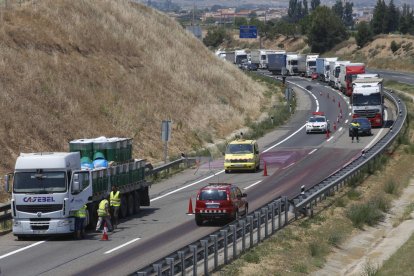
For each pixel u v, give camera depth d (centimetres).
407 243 6525
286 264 5347
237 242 5769
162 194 8556
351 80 18650
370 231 7188
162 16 18238
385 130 13862
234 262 5072
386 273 5400
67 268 4944
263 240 5862
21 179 6009
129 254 5369
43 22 12669
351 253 6281
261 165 10694
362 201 8138
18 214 5959
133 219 6981
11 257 5381
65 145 9781
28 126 9462
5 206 6531
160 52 15288
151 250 5497
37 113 9862
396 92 19912
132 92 12631
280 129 14625
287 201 6575
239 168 9969
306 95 19838
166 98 13388
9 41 11269
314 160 10856
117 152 7188
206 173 10125
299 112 16938
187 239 5912
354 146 12075
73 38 12850
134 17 15988
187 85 14512
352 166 9212
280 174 9762
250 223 5519
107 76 12538
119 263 5056
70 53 12356
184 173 10206
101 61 12888
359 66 18812
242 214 6812
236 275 4759
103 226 6366
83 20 13762
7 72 10269
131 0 17650
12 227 6538
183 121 12938
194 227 6481
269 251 5566
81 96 11244
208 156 11450
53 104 10375
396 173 10075
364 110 14162
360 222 7250
